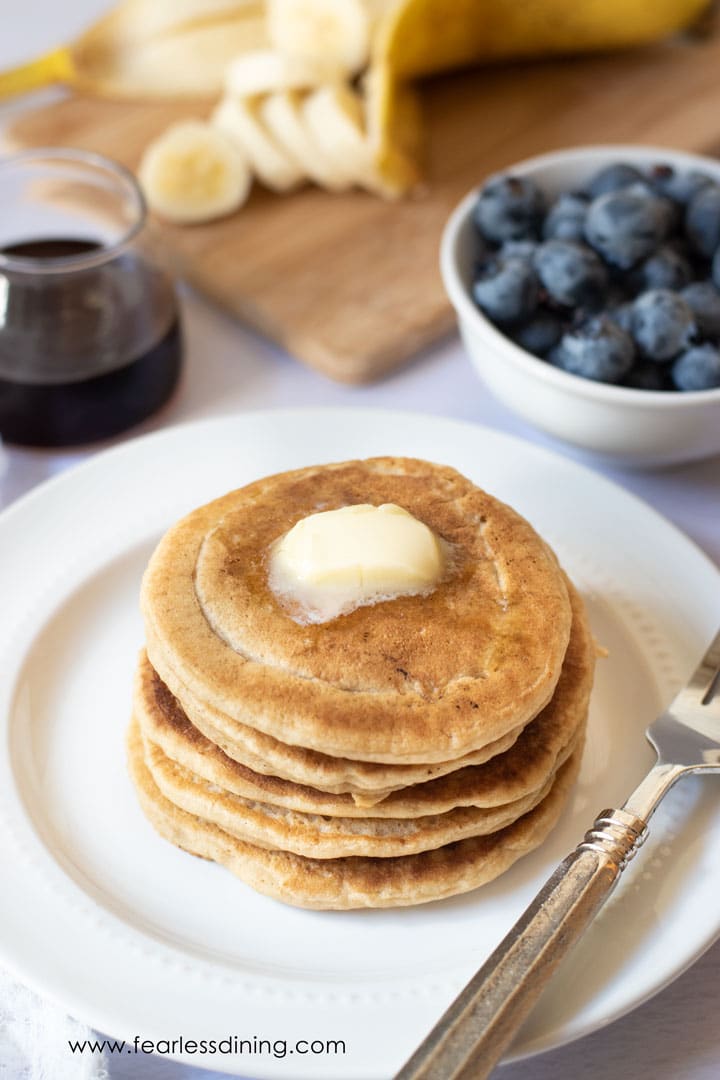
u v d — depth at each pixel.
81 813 0.33
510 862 0.31
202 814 0.31
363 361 0.43
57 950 0.30
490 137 0.51
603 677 0.35
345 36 0.49
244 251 0.47
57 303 0.40
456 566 0.32
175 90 0.53
